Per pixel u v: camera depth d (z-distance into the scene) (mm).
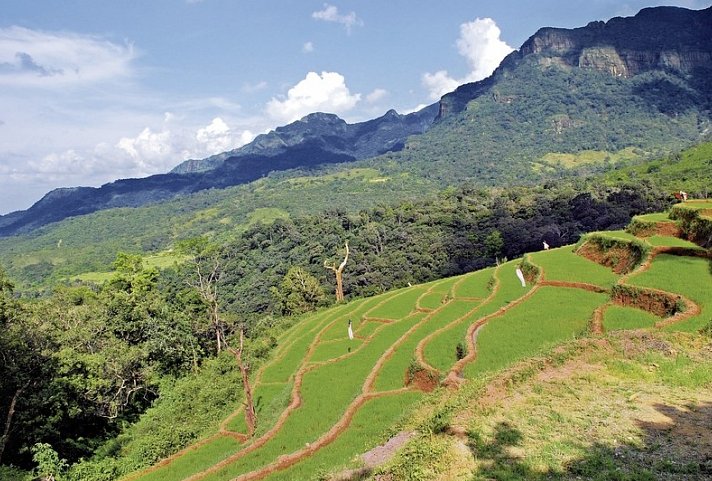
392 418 26766
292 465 23531
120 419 46156
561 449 14703
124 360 47156
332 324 58531
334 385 36062
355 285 97812
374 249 112000
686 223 42188
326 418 30172
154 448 34406
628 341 22109
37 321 43438
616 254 44094
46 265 166500
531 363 20359
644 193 96062
